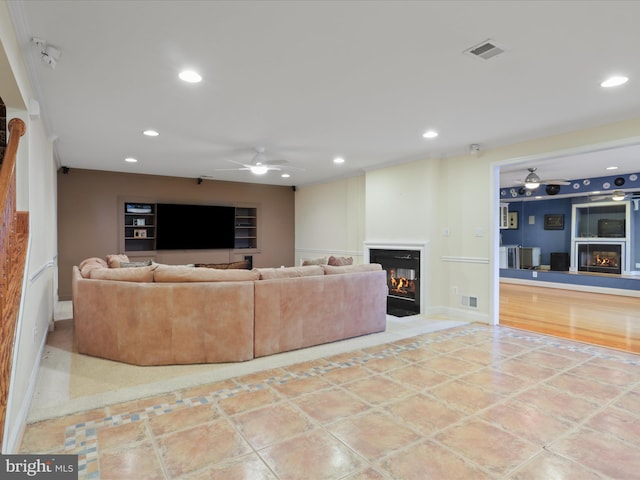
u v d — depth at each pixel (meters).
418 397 2.66
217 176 7.44
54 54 2.37
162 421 2.32
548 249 9.16
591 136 3.96
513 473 1.82
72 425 2.27
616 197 7.45
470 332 4.46
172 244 7.36
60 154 5.46
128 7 1.96
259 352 3.49
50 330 4.38
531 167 6.45
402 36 2.25
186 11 2.00
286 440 2.11
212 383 2.90
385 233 6.11
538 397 2.67
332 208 7.78
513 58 2.53
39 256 3.14
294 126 4.08
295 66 2.65
